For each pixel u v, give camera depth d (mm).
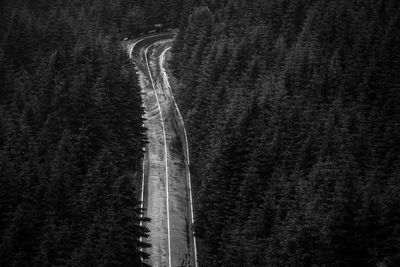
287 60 60344
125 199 38781
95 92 55031
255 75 59906
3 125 51562
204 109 62719
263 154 43938
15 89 60281
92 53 64625
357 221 30984
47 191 40438
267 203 37969
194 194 56594
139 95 62906
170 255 47906
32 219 38000
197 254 48000
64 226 36594
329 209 33969
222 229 44719
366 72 55625
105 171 42125
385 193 34969
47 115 53469
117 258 34156
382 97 53250
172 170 62219
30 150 47344
